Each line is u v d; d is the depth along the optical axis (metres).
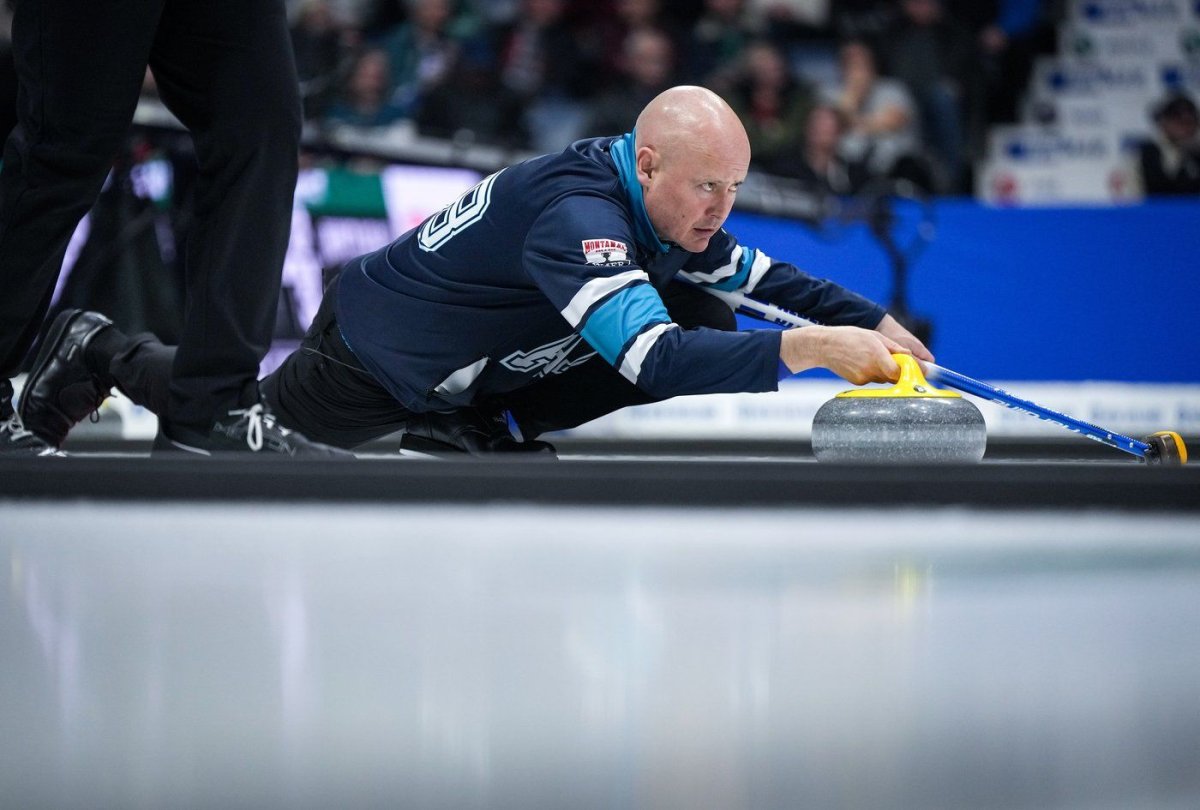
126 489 6.50
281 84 8.78
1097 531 5.59
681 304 9.93
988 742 3.16
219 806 2.78
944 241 22.80
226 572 4.68
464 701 3.35
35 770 2.98
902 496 6.13
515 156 22.55
